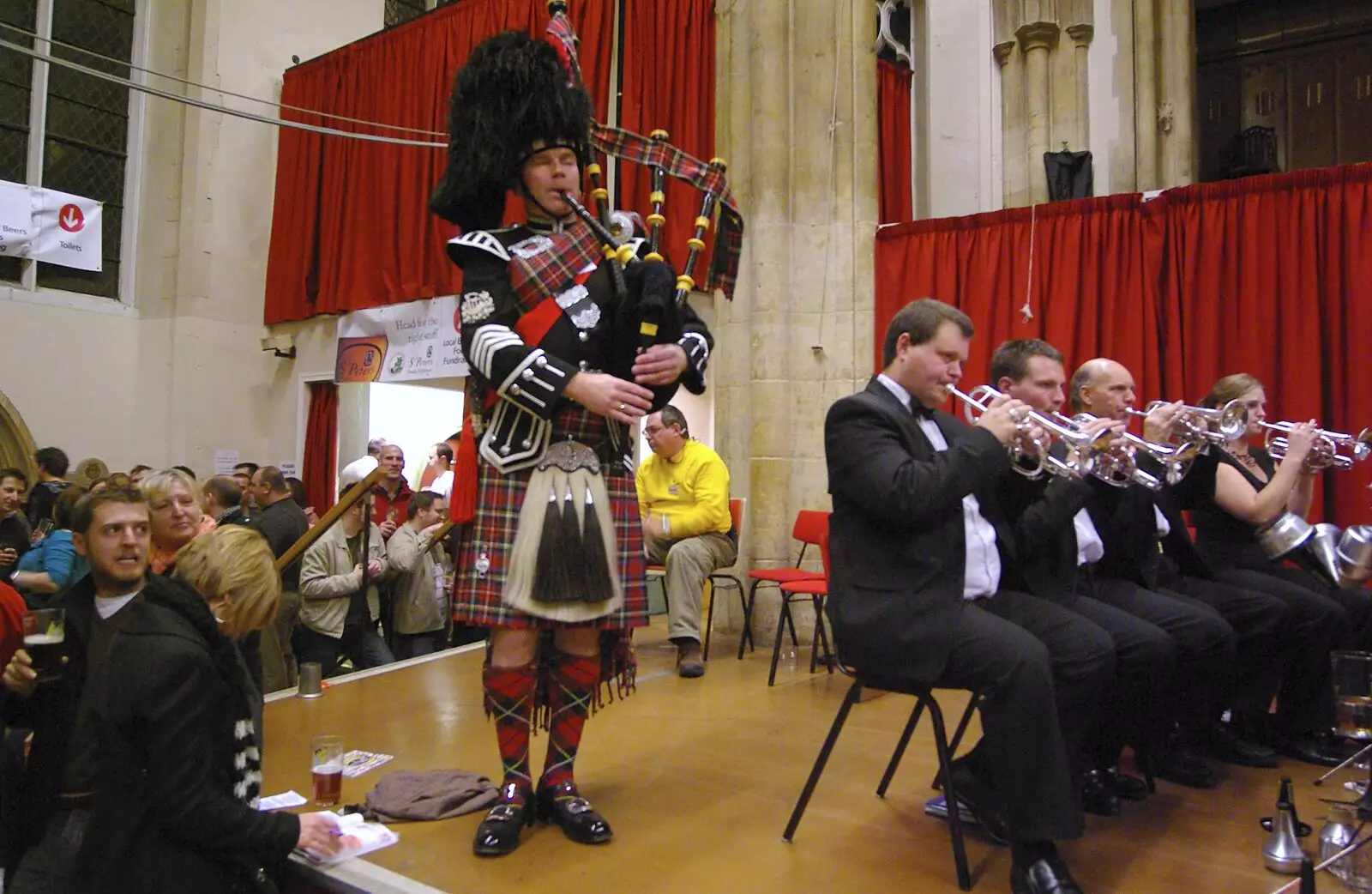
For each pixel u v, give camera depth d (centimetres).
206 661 194
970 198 815
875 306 588
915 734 361
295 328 1002
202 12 974
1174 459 276
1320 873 232
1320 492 489
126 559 250
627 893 221
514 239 254
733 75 598
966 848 250
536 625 243
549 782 264
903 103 802
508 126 246
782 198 580
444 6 853
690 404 700
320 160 960
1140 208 547
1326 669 335
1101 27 772
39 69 938
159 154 996
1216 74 979
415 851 244
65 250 942
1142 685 270
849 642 237
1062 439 260
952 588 231
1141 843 255
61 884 225
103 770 194
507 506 248
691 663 461
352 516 510
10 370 905
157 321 983
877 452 231
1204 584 335
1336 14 923
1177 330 532
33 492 681
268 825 200
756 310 576
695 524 479
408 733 356
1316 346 492
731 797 289
